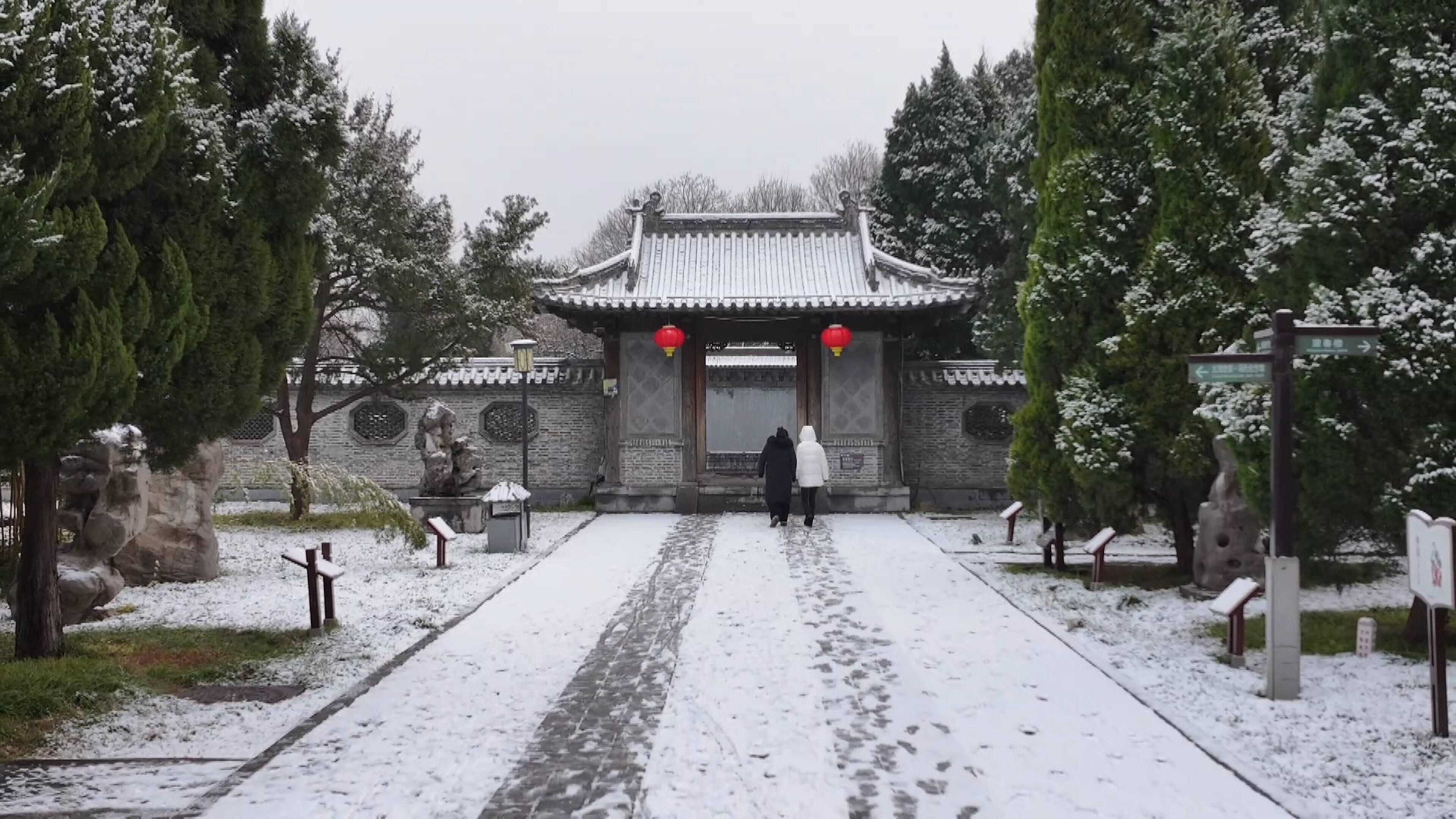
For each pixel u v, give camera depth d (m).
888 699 7.21
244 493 20.17
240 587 11.96
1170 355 11.05
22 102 5.89
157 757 6.09
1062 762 5.88
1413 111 7.83
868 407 21.03
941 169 26.98
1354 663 7.88
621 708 7.04
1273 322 7.14
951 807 5.24
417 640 9.12
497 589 11.72
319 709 7.02
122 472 10.24
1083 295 11.77
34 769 5.86
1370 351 6.97
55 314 6.35
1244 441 8.42
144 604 10.91
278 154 8.31
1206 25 11.09
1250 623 9.62
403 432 22.27
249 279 8.00
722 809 5.24
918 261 26.77
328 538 16.28
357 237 17.94
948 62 27.44
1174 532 13.16
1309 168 8.16
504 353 39.56
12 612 9.09
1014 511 15.73
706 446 24.06
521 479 22.34
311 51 9.10
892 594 11.33
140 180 6.86
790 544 15.70
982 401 22.19
